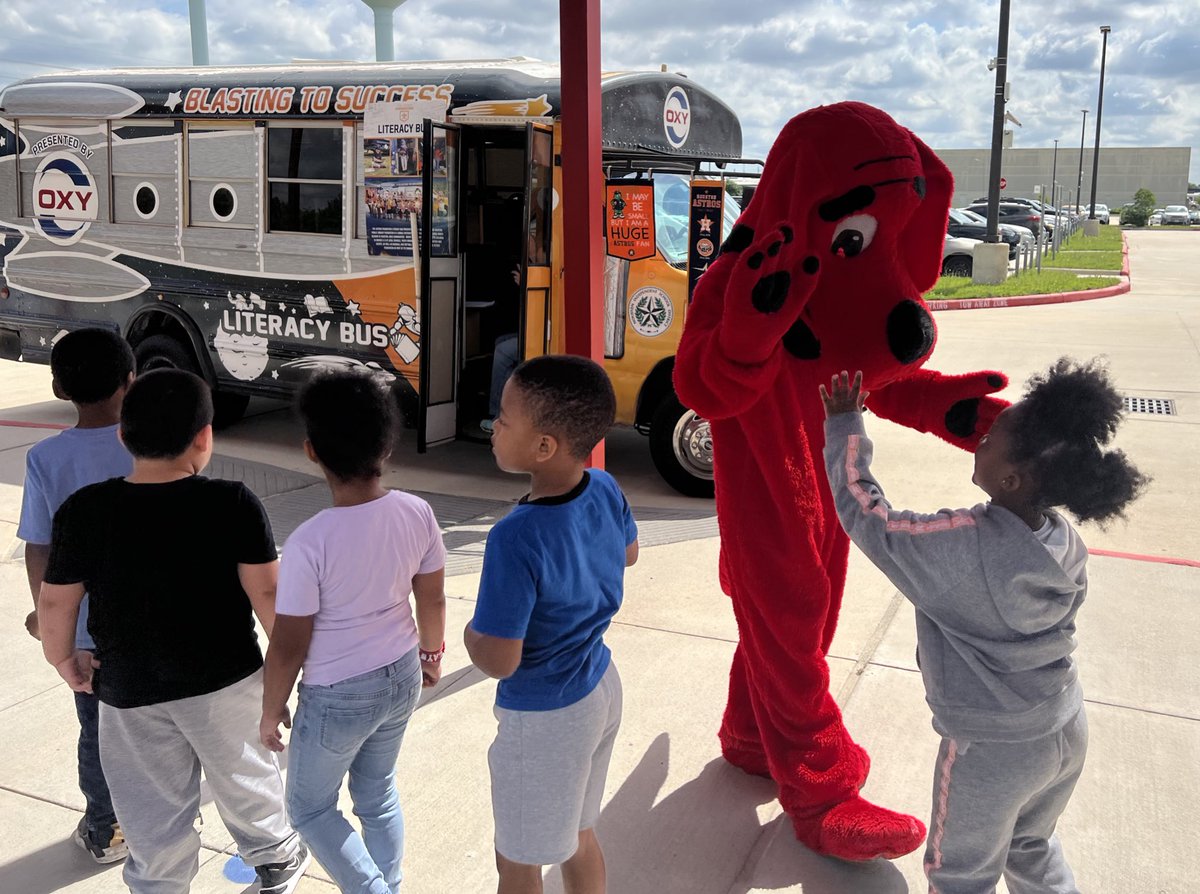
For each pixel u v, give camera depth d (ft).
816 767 10.23
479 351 25.16
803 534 9.73
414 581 8.64
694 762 12.14
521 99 21.86
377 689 8.15
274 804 9.07
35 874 10.28
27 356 30.58
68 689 14.01
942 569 7.41
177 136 26.37
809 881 10.02
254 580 8.34
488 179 25.67
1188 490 22.45
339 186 24.22
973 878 8.00
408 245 23.17
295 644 7.88
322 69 24.90
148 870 8.57
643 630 15.78
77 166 28.32
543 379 7.23
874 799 11.33
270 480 24.13
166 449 8.09
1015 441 7.22
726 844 10.59
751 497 9.84
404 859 10.44
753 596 9.95
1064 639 7.45
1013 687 7.45
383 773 8.84
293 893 9.79
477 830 10.93
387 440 8.09
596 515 7.60
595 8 13.15
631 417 23.16
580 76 13.14
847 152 9.10
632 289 22.48
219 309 26.50
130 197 27.58
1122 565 17.94
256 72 25.72
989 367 37.55
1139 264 96.78
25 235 29.68
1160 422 28.66
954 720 7.63
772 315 8.70
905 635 15.40
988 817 7.75
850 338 9.61
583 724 7.55
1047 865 8.31
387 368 24.04
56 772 12.02
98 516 8.03
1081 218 179.52
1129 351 41.39
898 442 27.50
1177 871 10.05
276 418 31.17
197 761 8.83
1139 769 11.76
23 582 17.78
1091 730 12.60
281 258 25.16
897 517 7.67
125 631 8.08
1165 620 15.71
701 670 14.46
